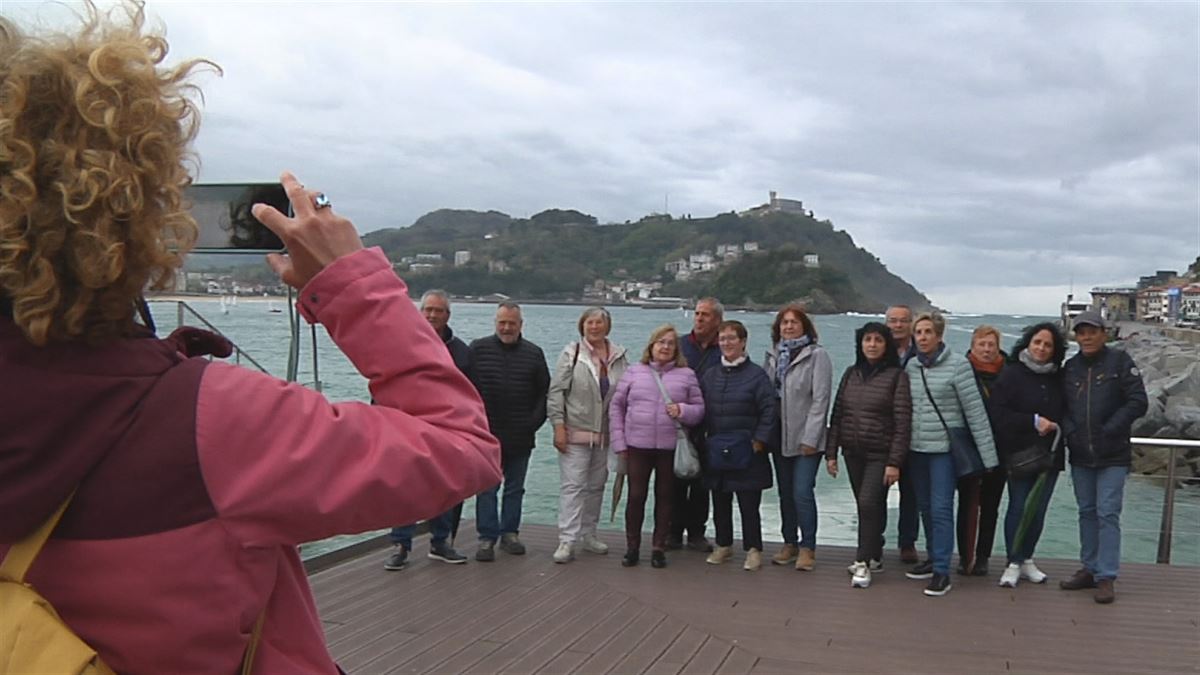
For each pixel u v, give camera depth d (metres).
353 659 4.71
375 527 1.07
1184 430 20.66
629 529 6.77
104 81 0.98
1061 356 6.32
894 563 7.00
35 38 1.01
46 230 0.92
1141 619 5.56
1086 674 4.62
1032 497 6.30
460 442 1.13
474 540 7.49
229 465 0.99
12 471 0.92
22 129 0.95
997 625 5.41
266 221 1.15
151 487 0.96
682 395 6.73
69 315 0.94
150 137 0.99
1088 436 6.04
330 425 1.05
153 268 1.00
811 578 6.47
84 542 0.95
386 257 1.21
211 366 1.05
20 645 0.92
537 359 6.95
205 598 0.97
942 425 6.18
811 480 6.64
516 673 4.52
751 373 6.70
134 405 0.97
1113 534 5.98
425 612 5.52
